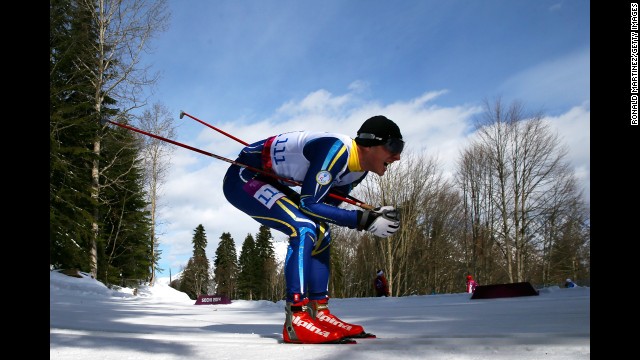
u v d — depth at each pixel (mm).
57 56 15273
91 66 16375
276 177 2285
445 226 29172
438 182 27172
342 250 32531
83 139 16562
